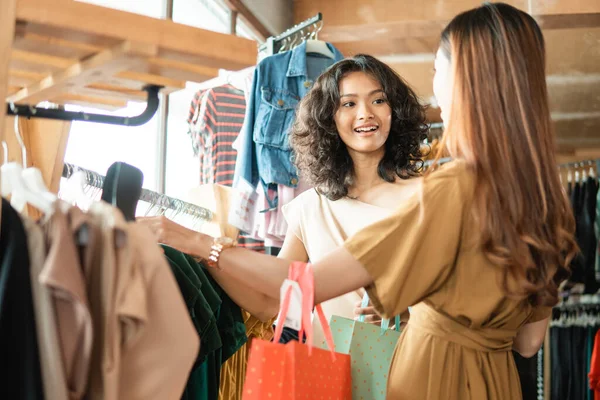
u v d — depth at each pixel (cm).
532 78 140
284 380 138
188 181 372
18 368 87
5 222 92
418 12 434
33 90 121
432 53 454
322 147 223
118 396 97
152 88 123
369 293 138
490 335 142
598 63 455
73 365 94
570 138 585
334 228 217
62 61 112
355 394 167
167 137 352
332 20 451
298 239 228
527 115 138
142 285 97
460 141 140
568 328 454
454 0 429
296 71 298
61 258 90
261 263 145
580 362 451
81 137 281
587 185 461
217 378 167
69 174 159
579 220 458
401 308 136
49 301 92
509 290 135
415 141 227
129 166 124
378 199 220
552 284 139
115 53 104
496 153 136
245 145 295
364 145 216
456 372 140
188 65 114
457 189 137
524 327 165
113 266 96
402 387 144
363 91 218
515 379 148
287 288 139
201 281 155
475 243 137
